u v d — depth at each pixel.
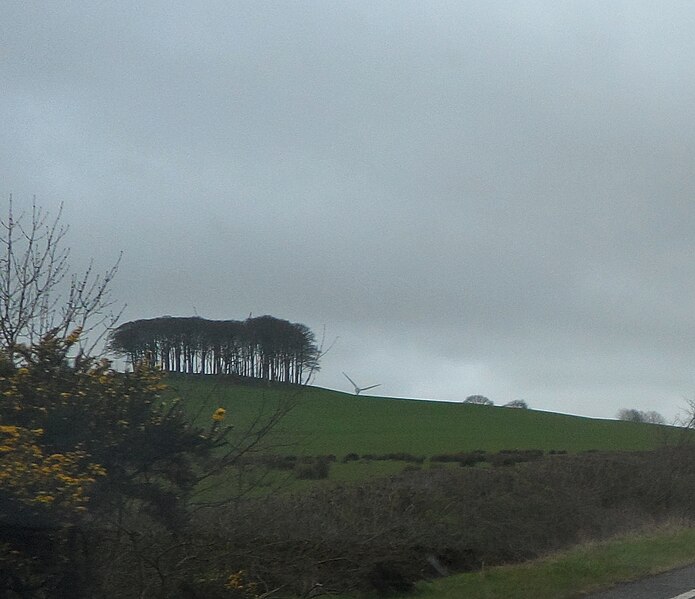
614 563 21.48
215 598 14.45
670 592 17.48
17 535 10.82
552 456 46.50
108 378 12.87
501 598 17.58
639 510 37.62
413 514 24.98
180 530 13.54
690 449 45.72
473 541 26.33
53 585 11.50
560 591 17.88
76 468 11.32
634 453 49.97
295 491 21.31
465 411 87.69
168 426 12.92
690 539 27.64
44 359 12.49
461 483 30.84
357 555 20.05
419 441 59.81
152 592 13.40
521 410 93.12
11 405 11.60
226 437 13.93
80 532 11.70
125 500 12.81
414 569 21.55
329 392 90.31
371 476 31.17
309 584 17.27
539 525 30.33
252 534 15.67
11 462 10.32
